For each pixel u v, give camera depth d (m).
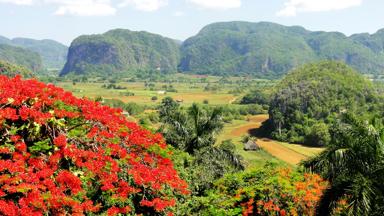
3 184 8.38
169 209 11.35
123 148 11.19
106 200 9.91
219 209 13.15
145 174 10.48
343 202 13.46
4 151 8.73
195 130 28.97
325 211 13.09
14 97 9.74
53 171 9.06
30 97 10.20
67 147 9.65
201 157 26.09
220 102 150.50
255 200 15.06
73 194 8.97
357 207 12.05
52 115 10.07
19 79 11.30
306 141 81.44
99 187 10.05
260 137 90.00
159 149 12.41
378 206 12.34
